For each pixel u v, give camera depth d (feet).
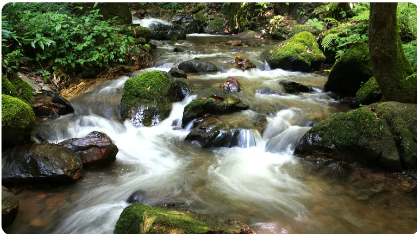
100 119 18.66
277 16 50.52
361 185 12.73
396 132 13.60
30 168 12.26
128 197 11.89
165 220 8.70
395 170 13.33
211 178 13.43
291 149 15.62
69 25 25.40
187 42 43.57
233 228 9.09
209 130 16.34
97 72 25.25
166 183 12.97
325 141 14.46
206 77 26.13
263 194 12.24
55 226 10.39
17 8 23.58
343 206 11.45
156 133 17.79
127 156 15.33
